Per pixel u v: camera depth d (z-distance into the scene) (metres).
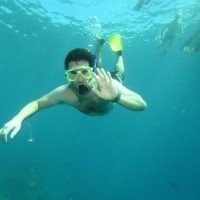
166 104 67.38
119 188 62.16
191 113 70.81
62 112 83.06
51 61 34.91
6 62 37.94
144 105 4.24
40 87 51.91
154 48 29.28
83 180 46.06
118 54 6.05
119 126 119.94
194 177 143.38
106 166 86.44
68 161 44.28
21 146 47.81
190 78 39.88
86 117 89.81
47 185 32.19
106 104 4.68
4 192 24.78
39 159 42.88
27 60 35.81
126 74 40.38
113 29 24.31
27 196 25.38
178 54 30.67
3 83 52.94
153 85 48.56
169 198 71.31
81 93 4.23
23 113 4.12
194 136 124.12
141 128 127.94
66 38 26.98
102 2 19.94
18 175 28.00
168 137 144.12
